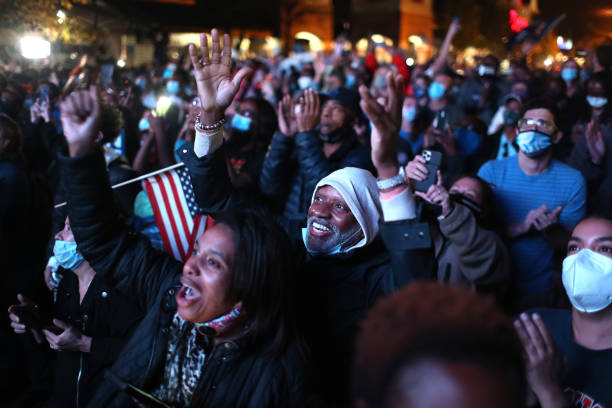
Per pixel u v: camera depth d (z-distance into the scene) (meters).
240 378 1.74
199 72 2.33
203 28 26.84
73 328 2.50
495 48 23.88
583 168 4.46
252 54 28.72
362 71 10.42
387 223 1.92
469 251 2.46
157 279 2.19
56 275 2.93
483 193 3.24
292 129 3.99
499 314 0.69
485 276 2.54
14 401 3.28
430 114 7.73
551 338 1.60
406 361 0.65
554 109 3.52
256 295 1.74
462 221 2.42
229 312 1.75
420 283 0.76
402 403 0.64
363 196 2.34
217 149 2.44
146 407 1.75
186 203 3.13
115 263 2.18
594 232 1.90
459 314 0.68
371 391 0.67
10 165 3.90
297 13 33.97
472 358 0.64
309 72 10.59
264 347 1.77
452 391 0.63
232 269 1.73
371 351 0.68
